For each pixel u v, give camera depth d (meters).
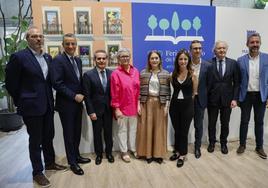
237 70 3.28
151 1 3.99
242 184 2.60
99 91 3.06
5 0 5.48
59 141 3.43
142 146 3.24
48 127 2.79
